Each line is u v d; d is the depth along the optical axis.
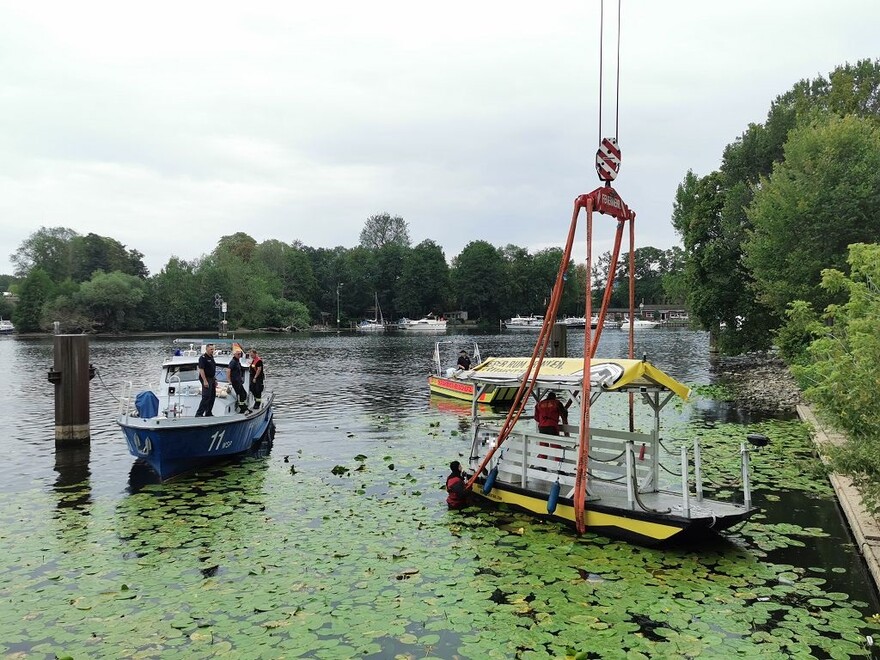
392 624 7.36
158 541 10.21
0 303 122.69
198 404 17.06
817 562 9.25
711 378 35.91
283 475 14.57
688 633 7.14
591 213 10.55
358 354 59.12
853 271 11.18
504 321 131.62
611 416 23.11
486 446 13.23
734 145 47.12
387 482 13.84
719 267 34.88
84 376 18.23
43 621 7.54
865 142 27.69
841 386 9.48
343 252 167.25
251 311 114.56
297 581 8.62
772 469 14.70
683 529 9.33
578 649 6.79
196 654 6.75
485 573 8.85
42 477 14.60
